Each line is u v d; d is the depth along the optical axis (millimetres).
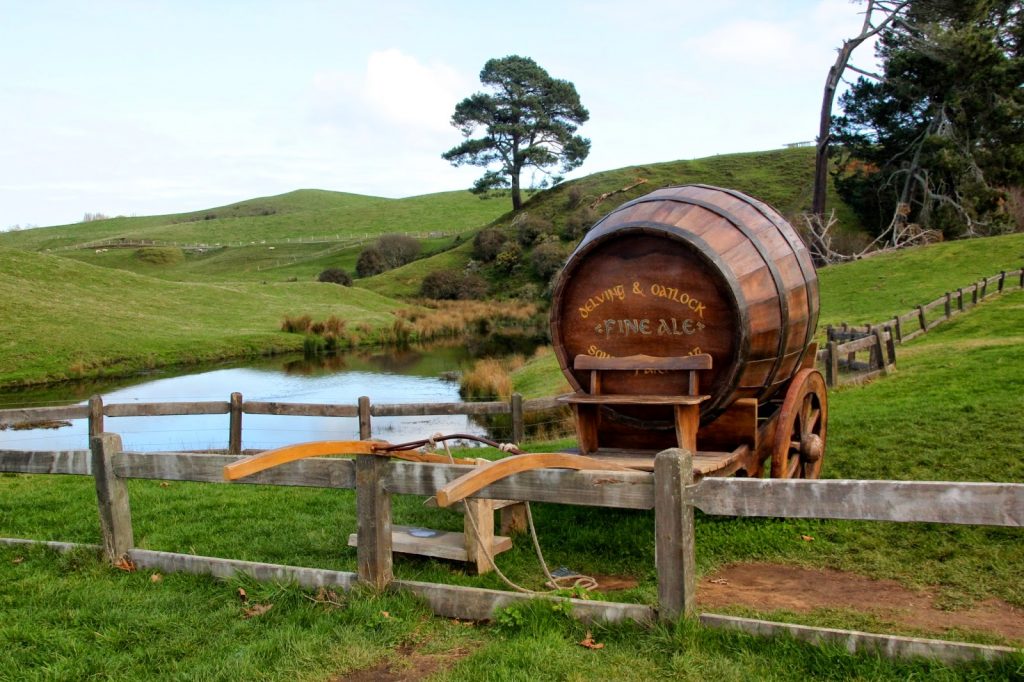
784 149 91062
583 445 7258
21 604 5281
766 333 6785
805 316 7332
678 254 6812
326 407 11828
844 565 6035
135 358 34375
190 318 46188
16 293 41938
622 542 6770
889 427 9812
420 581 5395
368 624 4621
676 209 7133
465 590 4797
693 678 3850
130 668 4285
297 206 155000
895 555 6133
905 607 5195
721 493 4168
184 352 36812
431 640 4500
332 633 4566
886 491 3834
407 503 8383
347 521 7715
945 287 30984
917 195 51250
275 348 40406
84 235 128000
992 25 48781
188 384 28859
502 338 46531
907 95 47531
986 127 47625
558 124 88312
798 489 3994
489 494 4742
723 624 4254
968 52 44156
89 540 7293
